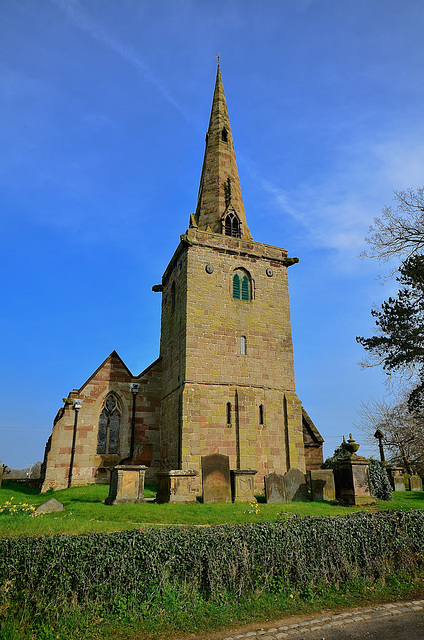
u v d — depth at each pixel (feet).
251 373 88.63
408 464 143.95
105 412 98.68
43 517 41.55
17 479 107.55
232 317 90.94
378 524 37.76
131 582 28.17
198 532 31.63
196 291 89.30
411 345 92.02
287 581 32.32
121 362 102.63
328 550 34.58
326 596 32.22
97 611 26.73
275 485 66.33
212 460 64.69
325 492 68.69
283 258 100.32
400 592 33.63
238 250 95.50
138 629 26.27
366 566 35.47
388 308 98.07
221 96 118.93
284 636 26.02
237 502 62.44
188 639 25.58
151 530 30.96
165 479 62.54
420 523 39.70
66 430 93.09
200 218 104.58
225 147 111.04
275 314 95.81
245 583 31.09
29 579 26.00
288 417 88.79
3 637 23.49
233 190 106.83
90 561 27.61
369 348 99.40
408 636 25.80
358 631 26.63
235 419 84.02
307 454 102.17
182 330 88.28
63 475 90.38
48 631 24.80
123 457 96.37
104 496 70.03
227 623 27.61
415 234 95.81
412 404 101.50
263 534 32.83
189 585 29.66
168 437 92.48
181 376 85.66
